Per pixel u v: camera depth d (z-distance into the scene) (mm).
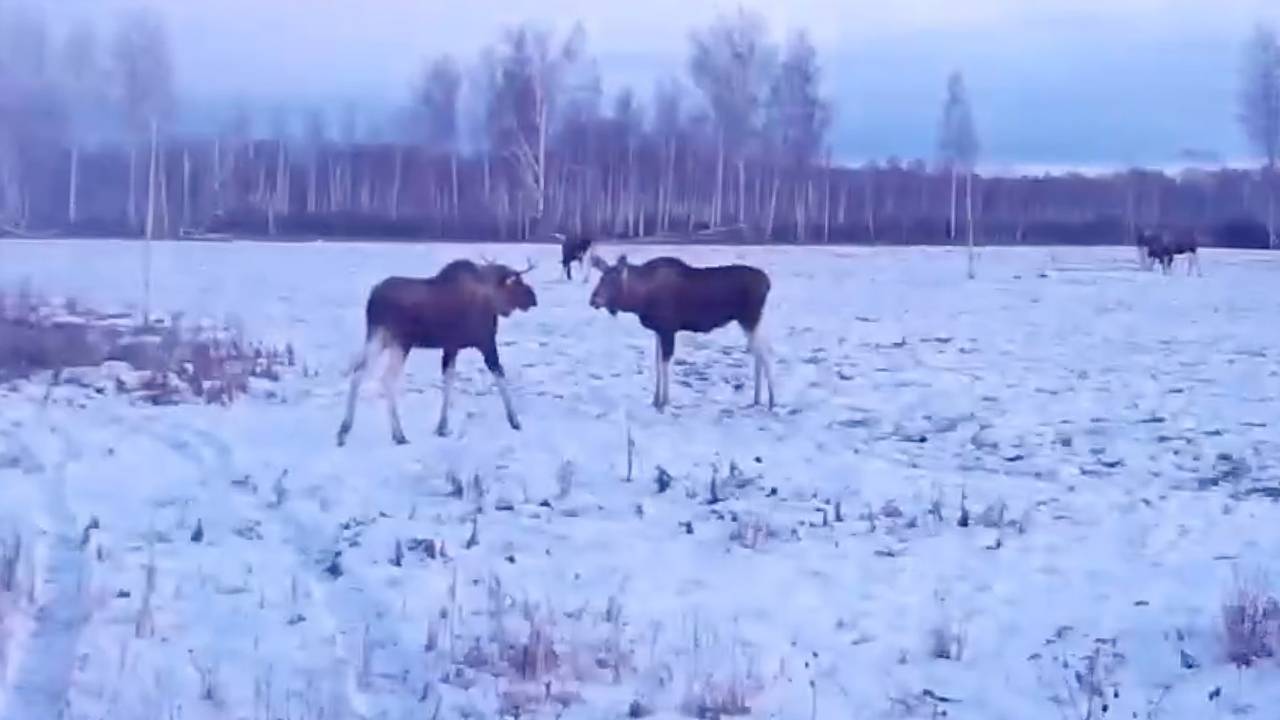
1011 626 9039
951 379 21141
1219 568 10430
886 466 14383
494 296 15680
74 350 21125
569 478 13094
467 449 14828
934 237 72125
